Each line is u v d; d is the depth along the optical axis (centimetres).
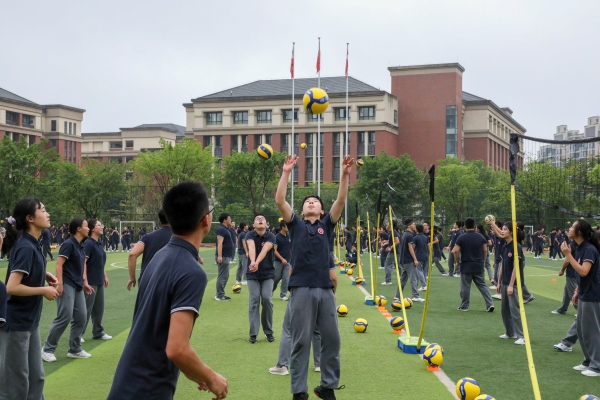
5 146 4497
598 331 768
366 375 757
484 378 748
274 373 765
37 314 552
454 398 658
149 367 319
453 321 1209
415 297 1542
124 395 317
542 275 2392
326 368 631
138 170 5641
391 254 1984
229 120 7688
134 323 332
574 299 870
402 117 7838
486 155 8344
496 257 1716
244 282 2031
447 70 7719
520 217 4203
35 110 8238
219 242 1502
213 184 5488
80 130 8981
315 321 630
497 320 1223
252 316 955
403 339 920
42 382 563
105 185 4909
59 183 4819
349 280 2136
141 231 4703
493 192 4797
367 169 5312
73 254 833
